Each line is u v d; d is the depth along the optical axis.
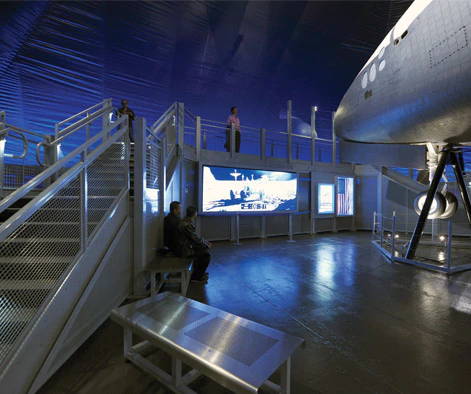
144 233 3.70
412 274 5.01
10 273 1.85
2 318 1.67
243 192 8.69
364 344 2.50
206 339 1.72
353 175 12.47
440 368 2.11
